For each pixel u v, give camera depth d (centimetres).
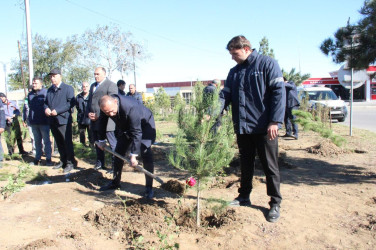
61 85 623
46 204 411
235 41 357
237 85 371
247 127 364
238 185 491
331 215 371
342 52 545
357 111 2519
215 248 298
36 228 338
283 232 329
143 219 349
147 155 447
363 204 403
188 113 341
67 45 3497
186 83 3950
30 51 1181
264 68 353
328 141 812
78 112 900
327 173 573
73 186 493
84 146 886
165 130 1362
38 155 707
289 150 815
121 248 301
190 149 344
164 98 2117
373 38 505
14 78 4247
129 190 483
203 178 341
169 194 454
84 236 323
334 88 3647
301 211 384
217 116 339
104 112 407
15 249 293
